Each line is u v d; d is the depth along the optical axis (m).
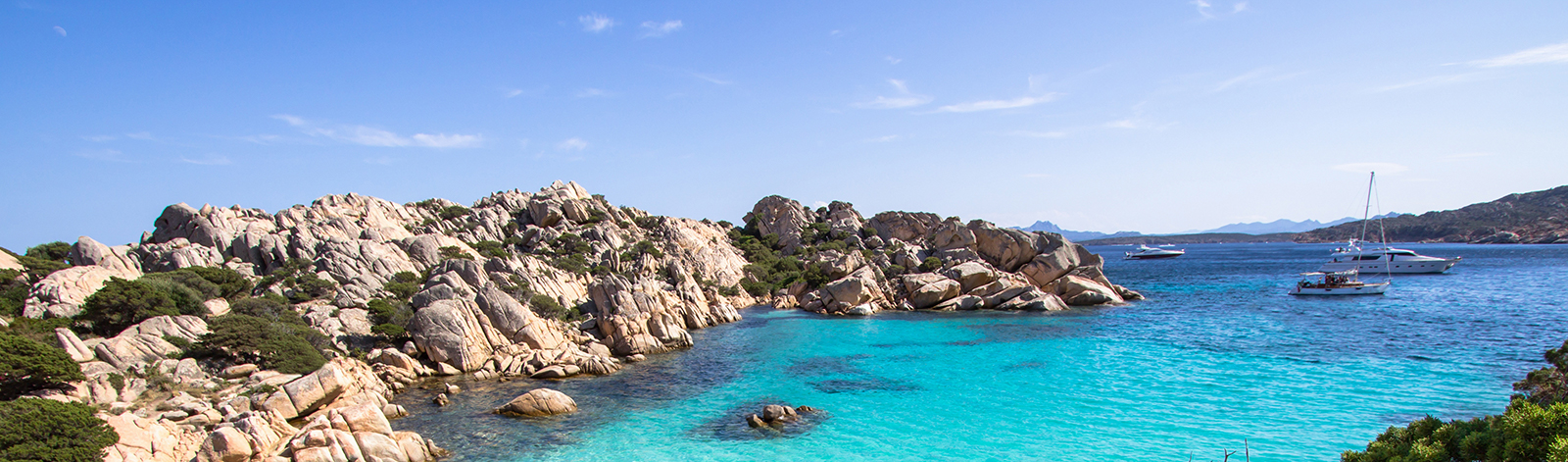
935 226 159.50
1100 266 119.75
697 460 37.66
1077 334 79.19
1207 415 44.53
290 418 42.72
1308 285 119.50
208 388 46.50
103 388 42.59
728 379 57.84
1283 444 38.50
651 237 151.12
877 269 119.81
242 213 105.62
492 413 46.88
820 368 62.03
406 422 44.91
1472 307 95.00
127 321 56.16
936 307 109.88
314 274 81.00
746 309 115.69
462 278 82.81
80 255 83.94
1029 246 132.62
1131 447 38.75
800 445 40.03
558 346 67.56
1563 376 31.77
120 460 32.19
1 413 30.67
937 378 57.06
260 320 54.66
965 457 37.75
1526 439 20.14
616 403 49.59
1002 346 72.06
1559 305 94.81
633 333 72.12
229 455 32.84
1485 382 51.12
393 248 96.62
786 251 167.50
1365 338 71.19
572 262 115.31
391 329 62.19
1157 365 60.31
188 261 85.44
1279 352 64.81
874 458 37.78
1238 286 142.00
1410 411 44.09
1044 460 37.06
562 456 38.25
